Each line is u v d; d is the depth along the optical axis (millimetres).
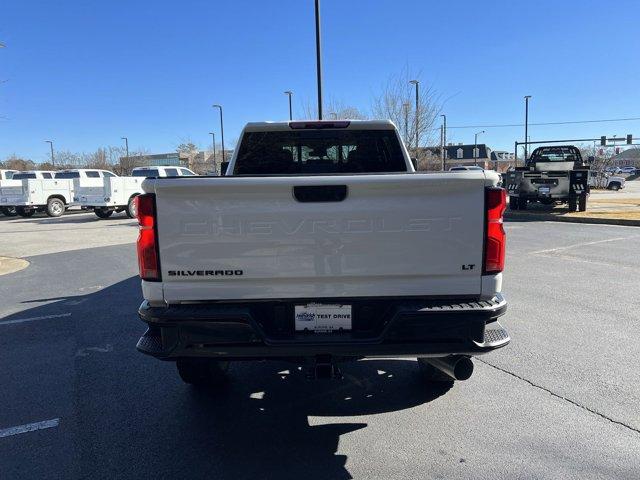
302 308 3184
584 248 11000
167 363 4996
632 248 10922
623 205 20844
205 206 3057
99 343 5582
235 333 3074
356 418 3799
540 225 15328
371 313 3215
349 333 3199
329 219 3070
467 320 3074
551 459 3182
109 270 9984
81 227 19203
